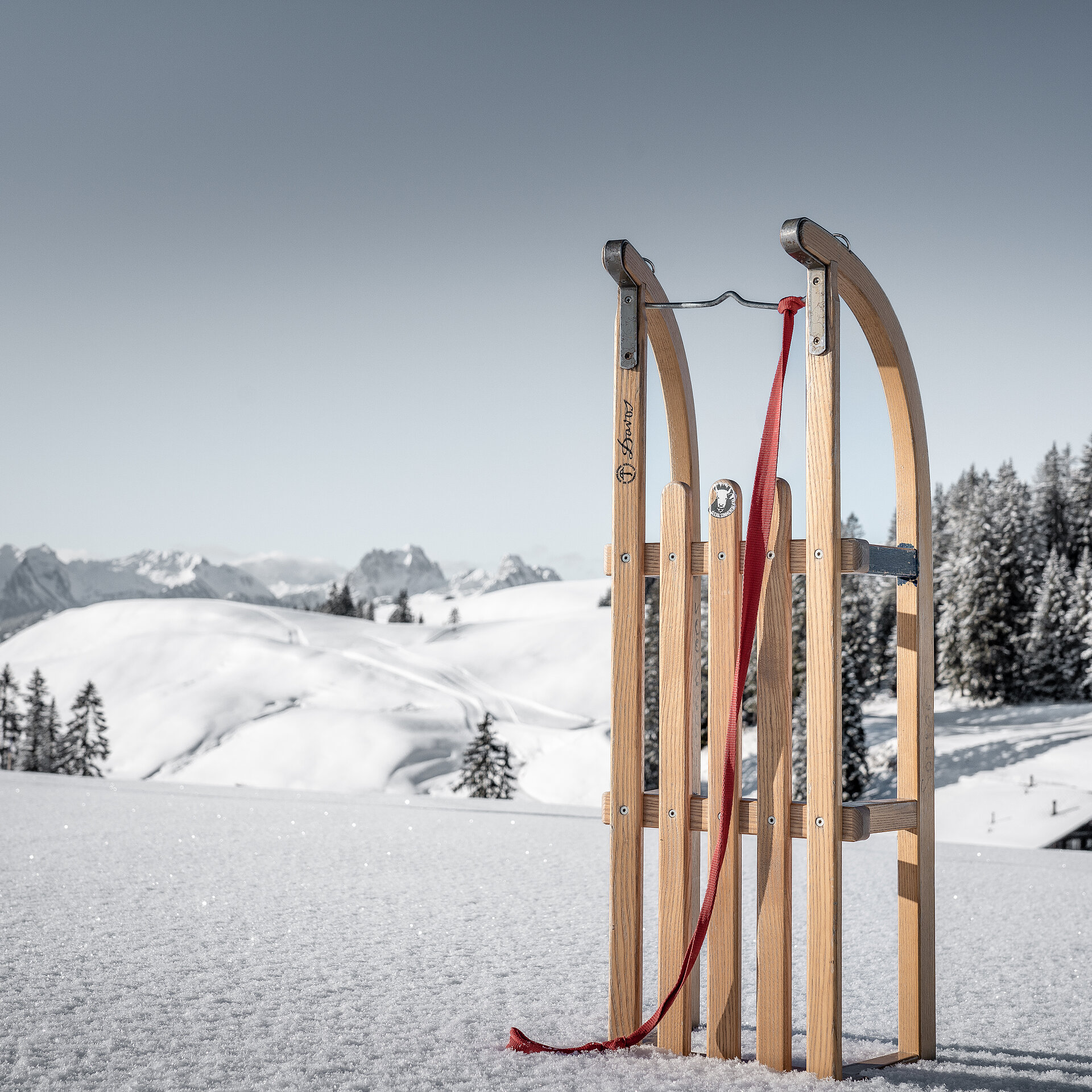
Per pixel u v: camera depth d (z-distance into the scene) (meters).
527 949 5.20
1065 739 46.09
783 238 3.12
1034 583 57.47
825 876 3.18
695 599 3.58
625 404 3.59
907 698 3.57
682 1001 3.41
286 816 12.51
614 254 3.46
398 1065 3.19
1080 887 8.55
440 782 64.88
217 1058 3.21
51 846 9.01
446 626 105.31
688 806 3.47
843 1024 4.02
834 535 3.22
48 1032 3.46
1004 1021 4.08
